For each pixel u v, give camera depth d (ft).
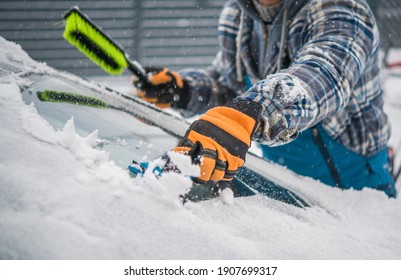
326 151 4.79
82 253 1.94
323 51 3.38
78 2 21.34
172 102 5.42
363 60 3.62
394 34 22.72
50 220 2.03
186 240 2.25
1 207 2.05
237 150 2.66
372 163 4.93
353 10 3.86
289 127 2.91
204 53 22.86
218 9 22.59
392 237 3.15
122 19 21.91
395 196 5.43
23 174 2.26
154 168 2.60
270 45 4.51
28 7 20.86
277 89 2.91
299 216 3.07
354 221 3.34
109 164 2.58
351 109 4.61
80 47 4.22
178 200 2.53
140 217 2.27
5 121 2.66
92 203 2.23
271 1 4.31
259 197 3.15
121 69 4.86
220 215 2.64
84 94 3.82
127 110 4.03
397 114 14.37
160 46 22.48
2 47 3.81
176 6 22.24
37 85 3.47
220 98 5.59
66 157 2.53
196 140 2.64
